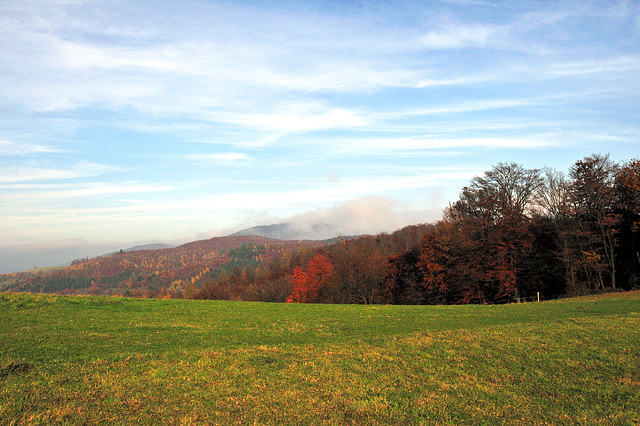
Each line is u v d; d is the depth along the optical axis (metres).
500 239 55.62
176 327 20.38
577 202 55.78
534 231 59.81
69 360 12.56
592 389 11.38
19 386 9.91
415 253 71.62
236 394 10.42
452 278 59.31
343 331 20.72
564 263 56.28
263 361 13.32
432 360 13.97
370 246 103.19
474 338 16.92
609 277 57.94
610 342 16.09
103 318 21.75
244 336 18.61
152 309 26.34
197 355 13.80
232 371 12.16
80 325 19.28
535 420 9.45
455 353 14.79
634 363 13.54
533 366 13.35
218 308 28.75
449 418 9.46
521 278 56.84
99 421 8.50
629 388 11.43
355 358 14.05
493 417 9.58
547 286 60.31
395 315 27.03
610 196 53.06
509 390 11.34
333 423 9.00
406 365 13.36
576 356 14.36
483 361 13.90
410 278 68.69
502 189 58.25
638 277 54.47
